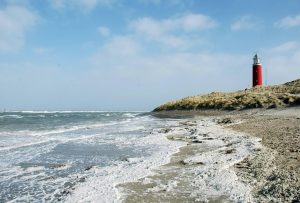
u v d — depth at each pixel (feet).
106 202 29.76
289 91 208.64
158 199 30.48
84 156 53.88
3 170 43.83
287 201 28.55
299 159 44.52
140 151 57.82
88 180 37.29
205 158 47.75
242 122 111.45
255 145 57.52
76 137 81.51
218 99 211.00
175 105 240.32
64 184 36.78
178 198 30.63
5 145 66.28
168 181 36.42
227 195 30.89
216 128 94.02
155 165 44.68
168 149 58.59
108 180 37.09
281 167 40.32
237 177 37.04
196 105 217.56
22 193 33.55
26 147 63.93
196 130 88.33
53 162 49.11
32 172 42.75
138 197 31.12
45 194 33.14
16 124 139.23
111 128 110.42
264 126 93.40
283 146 55.62
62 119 196.44
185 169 42.06
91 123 147.64
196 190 32.86
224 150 55.11
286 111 151.74
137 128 108.27
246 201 29.09
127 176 38.81
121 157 52.65
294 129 80.07
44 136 84.23
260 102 176.04
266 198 29.63
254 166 41.70
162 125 119.96
